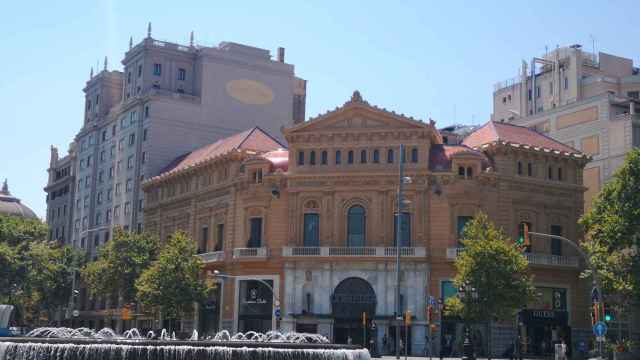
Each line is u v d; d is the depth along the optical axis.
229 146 102.06
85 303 129.25
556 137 111.69
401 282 84.62
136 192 122.19
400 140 88.06
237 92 126.81
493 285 71.25
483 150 89.31
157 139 120.25
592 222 75.50
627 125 100.88
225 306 93.56
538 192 89.44
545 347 85.81
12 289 115.94
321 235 88.62
